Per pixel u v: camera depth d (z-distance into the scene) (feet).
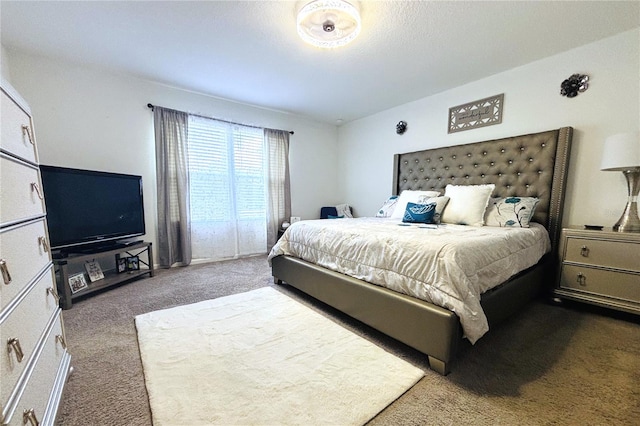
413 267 4.66
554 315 6.36
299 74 9.00
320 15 5.77
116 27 6.45
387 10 5.75
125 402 3.62
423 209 8.16
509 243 5.58
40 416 2.94
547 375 4.16
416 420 3.33
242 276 9.47
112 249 8.09
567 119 7.59
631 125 6.64
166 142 10.08
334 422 3.29
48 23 6.28
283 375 4.17
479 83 9.38
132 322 5.95
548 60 7.82
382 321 5.02
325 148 15.20
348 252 6.04
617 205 6.93
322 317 6.23
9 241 2.76
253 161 12.55
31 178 3.48
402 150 12.19
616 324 5.87
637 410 3.46
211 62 8.21
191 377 4.10
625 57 6.64
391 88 10.17
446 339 4.04
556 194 7.64
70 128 8.48
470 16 5.96
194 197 11.07
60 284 6.64
